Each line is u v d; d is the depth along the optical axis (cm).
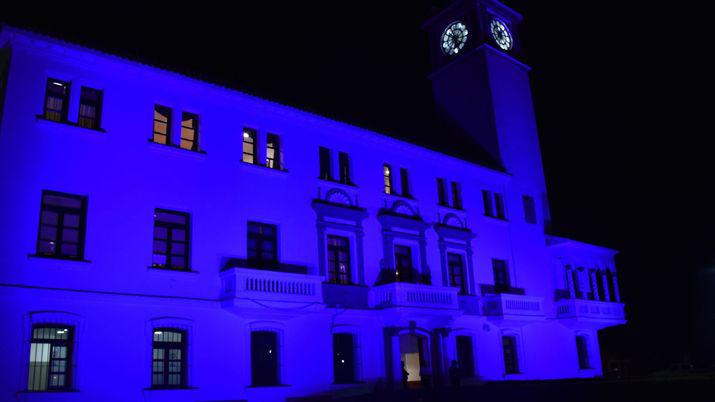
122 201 2091
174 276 2148
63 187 1980
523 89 4178
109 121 2123
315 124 2734
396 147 3064
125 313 2011
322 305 2419
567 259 3953
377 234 2856
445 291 2872
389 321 2752
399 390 2522
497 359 3216
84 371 1884
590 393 2142
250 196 2431
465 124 4009
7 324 1783
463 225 3291
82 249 1980
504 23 4306
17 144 1917
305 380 2403
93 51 2080
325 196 2694
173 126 2291
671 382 2530
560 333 3700
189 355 2119
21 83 1964
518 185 3781
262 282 2259
